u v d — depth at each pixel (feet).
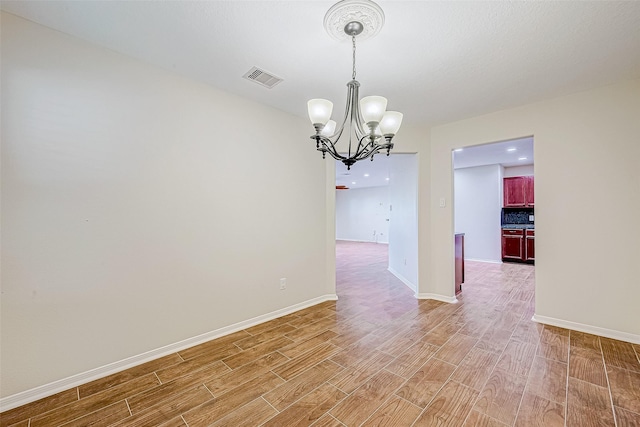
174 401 5.53
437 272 12.23
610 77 7.89
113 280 6.59
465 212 22.95
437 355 7.28
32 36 5.67
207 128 8.32
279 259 10.24
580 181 8.83
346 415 5.11
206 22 5.72
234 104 8.96
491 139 10.63
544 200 9.45
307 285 11.27
